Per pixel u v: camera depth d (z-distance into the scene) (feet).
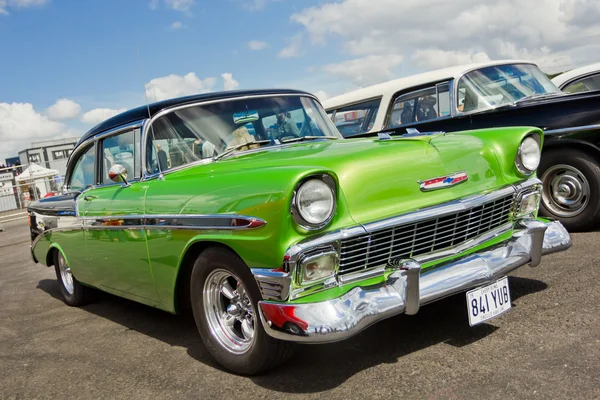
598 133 16.99
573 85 27.02
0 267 29.63
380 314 8.99
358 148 10.68
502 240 11.03
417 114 22.40
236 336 10.59
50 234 17.29
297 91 15.01
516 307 11.75
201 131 12.73
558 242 11.57
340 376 9.64
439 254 10.13
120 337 13.93
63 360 12.75
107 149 14.51
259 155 11.96
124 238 12.76
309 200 8.66
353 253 9.20
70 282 18.19
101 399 10.27
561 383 8.36
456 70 21.52
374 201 9.49
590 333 9.98
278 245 8.75
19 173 79.05
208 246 10.55
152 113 13.10
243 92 14.01
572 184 17.71
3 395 11.09
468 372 9.11
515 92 20.89
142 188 12.46
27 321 16.89
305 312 8.57
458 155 10.84
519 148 11.46
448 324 11.27
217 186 10.10
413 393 8.68
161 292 12.09
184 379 10.59
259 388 9.67
